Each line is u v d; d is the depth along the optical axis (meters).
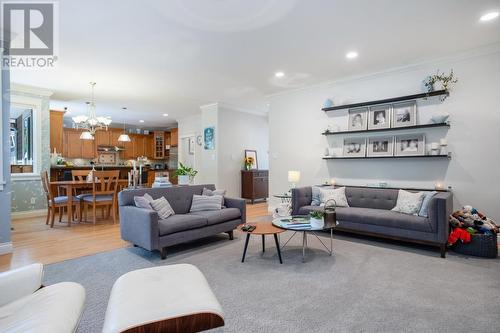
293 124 5.71
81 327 1.80
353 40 3.44
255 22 2.98
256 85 5.38
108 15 2.82
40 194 5.71
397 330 1.75
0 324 1.16
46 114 5.73
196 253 3.29
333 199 4.33
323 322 1.83
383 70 4.47
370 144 4.62
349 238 3.91
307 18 2.90
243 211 4.04
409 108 4.21
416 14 2.83
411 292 2.26
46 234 4.19
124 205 3.52
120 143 10.14
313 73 4.67
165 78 4.91
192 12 2.78
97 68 4.38
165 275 1.65
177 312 1.26
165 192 3.88
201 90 5.74
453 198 3.82
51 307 1.27
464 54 3.76
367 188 4.34
